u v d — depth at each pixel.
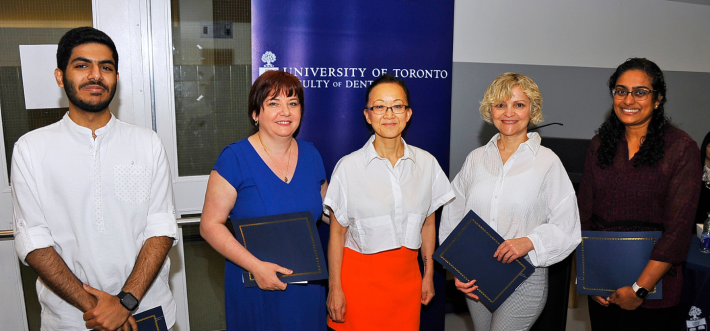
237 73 2.44
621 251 1.66
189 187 2.43
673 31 3.32
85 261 1.38
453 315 2.97
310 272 1.54
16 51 2.12
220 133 2.46
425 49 2.25
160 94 2.32
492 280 1.66
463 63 2.91
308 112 2.15
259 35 2.05
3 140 2.15
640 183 1.65
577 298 2.98
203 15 2.35
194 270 2.50
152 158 1.49
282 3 2.05
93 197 1.39
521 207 1.64
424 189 1.72
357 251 1.70
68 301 1.35
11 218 2.19
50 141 1.37
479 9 2.89
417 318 1.77
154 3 2.26
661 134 1.62
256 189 1.58
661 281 1.64
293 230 1.56
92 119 1.38
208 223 1.55
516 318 1.70
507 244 1.61
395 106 1.63
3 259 2.18
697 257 1.83
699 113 3.52
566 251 1.61
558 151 3.19
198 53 2.37
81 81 1.32
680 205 1.57
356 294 1.69
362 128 2.23
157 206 1.50
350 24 2.14
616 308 1.79
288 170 1.64
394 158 1.70
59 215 1.37
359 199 1.65
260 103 1.57
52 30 2.14
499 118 1.64
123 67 2.25
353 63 2.17
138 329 1.42
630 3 3.18
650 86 1.59
